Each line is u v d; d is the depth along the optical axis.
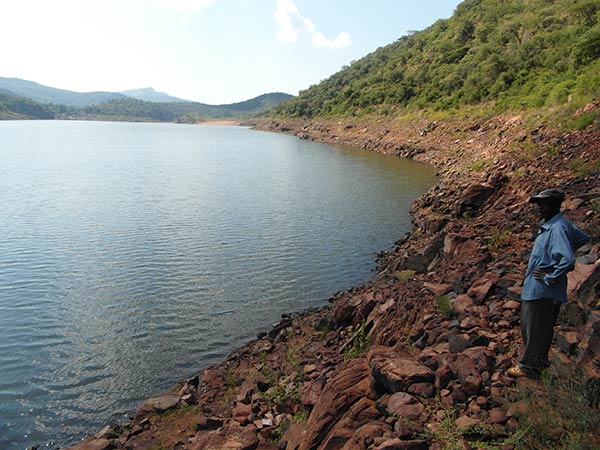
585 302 6.29
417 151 59.00
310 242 22.61
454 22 125.94
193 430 8.78
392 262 18.78
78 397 10.73
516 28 79.62
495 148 38.28
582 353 5.33
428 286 10.47
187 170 52.38
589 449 4.03
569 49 53.34
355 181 41.78
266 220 27.17
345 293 16.06
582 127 23.55
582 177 15.41
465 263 11.92
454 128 59.09
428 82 91.19
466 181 27.53
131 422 9.64
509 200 18.69
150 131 177.50
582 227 9.44
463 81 75.50
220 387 10.48
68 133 141.38
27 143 94.75
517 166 23.58
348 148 80.00
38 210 29.86
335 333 11.77
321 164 56.50
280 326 13.56
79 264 19.47
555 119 30.44
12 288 16.89
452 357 6.16
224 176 46.97
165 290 16.78
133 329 13.90
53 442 9.35
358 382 6.41
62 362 12.12
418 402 5.47
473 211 20.31
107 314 14.87
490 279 9.16
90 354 12.52
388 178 42.88
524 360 5.60
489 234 13.64
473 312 8.13
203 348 12.85
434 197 27.58
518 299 8.01
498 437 4.70
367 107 105.12
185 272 18.56
